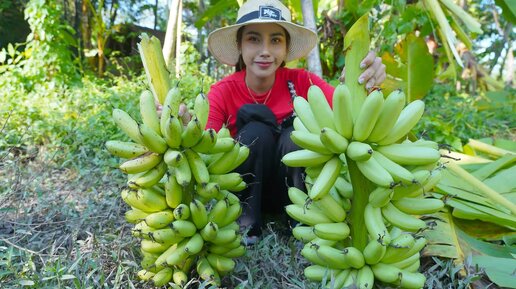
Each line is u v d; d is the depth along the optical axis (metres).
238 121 2.61
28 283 1.72
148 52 1.90
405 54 5.17
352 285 1.57
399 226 1.62
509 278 1.96
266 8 2.55
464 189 2.69
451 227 2.45
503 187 2.87
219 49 2.94
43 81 7.12
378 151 1.63
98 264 1.99
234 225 1.91
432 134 4.27
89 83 6.70
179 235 1.74
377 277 1.66
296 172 2.53
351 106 1.65
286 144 2.52
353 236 1.72
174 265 1.80
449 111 5.77
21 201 2.67
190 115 1.95
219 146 1.78
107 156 3.60
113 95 5.33
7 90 6.20
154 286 1.95
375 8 5.25
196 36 10.90
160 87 1.93
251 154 2.45
